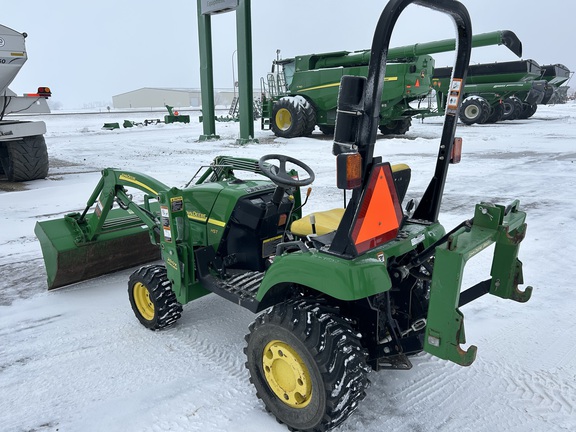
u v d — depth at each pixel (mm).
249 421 2441
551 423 2355
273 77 17125
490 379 2717
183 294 3162
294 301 2350
